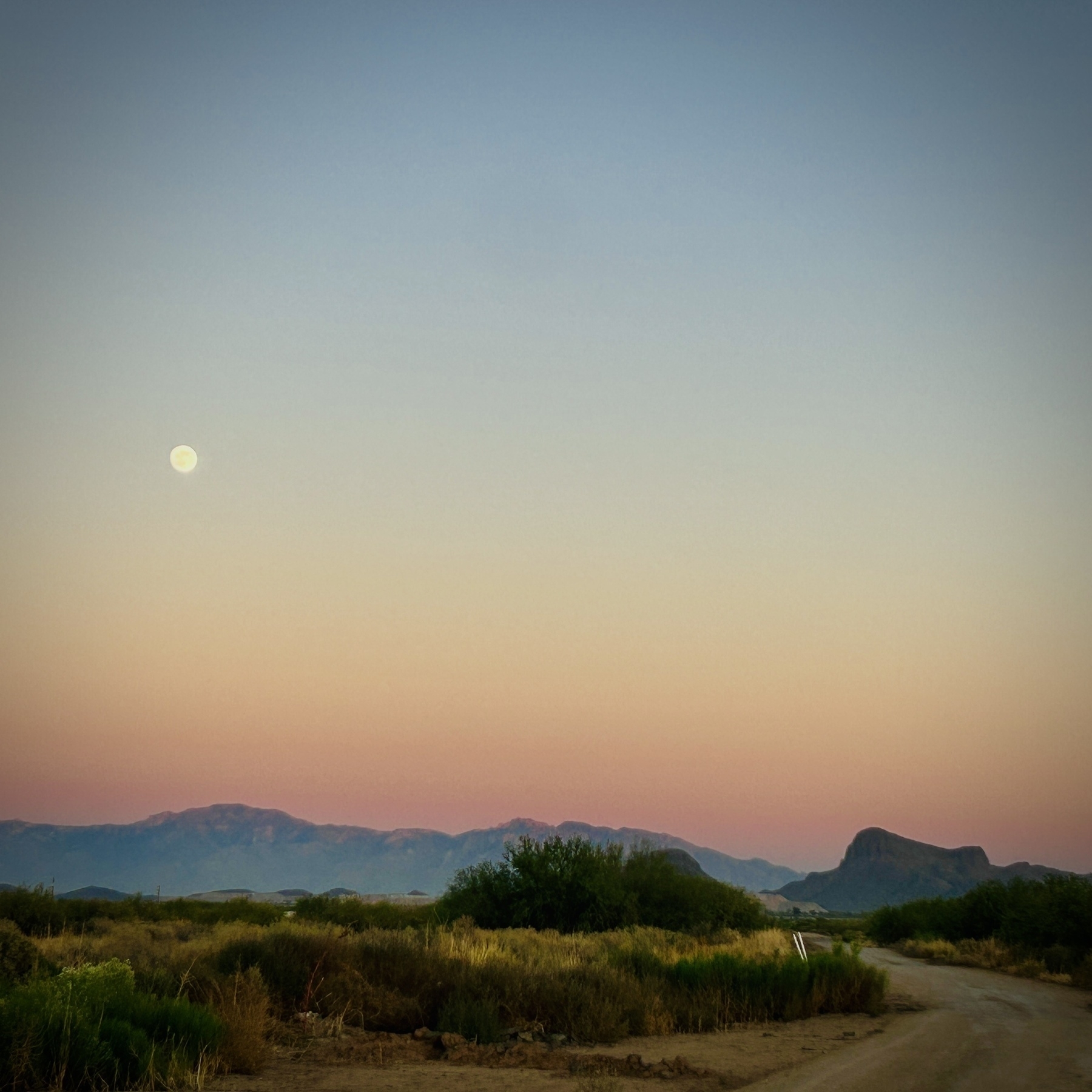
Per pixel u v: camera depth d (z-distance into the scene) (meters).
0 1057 10.63
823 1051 15.77
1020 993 26.27
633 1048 15.91
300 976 17.44
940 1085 12.50
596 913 39.38
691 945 31.23
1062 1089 12.27
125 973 13.76
